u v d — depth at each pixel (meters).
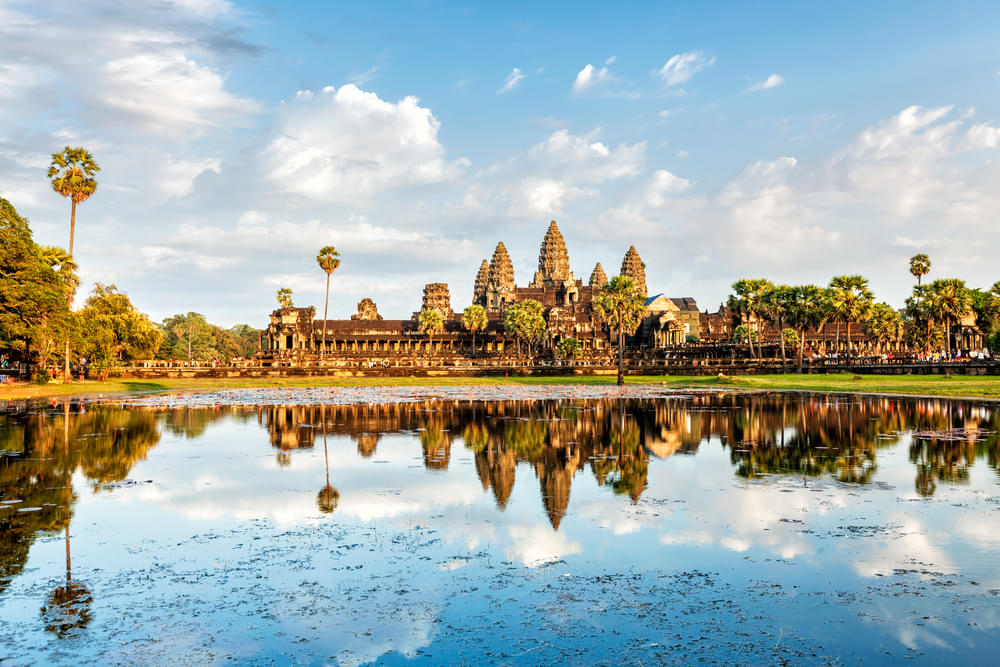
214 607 17.47
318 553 21.55
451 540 22.84
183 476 33.16
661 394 91.81
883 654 14.88
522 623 16.53
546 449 41.47
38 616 16.92
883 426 50.19
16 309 78.94
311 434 48.41
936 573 19.34
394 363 170.75
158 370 129.50
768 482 31.23
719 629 16.11
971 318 174.62
